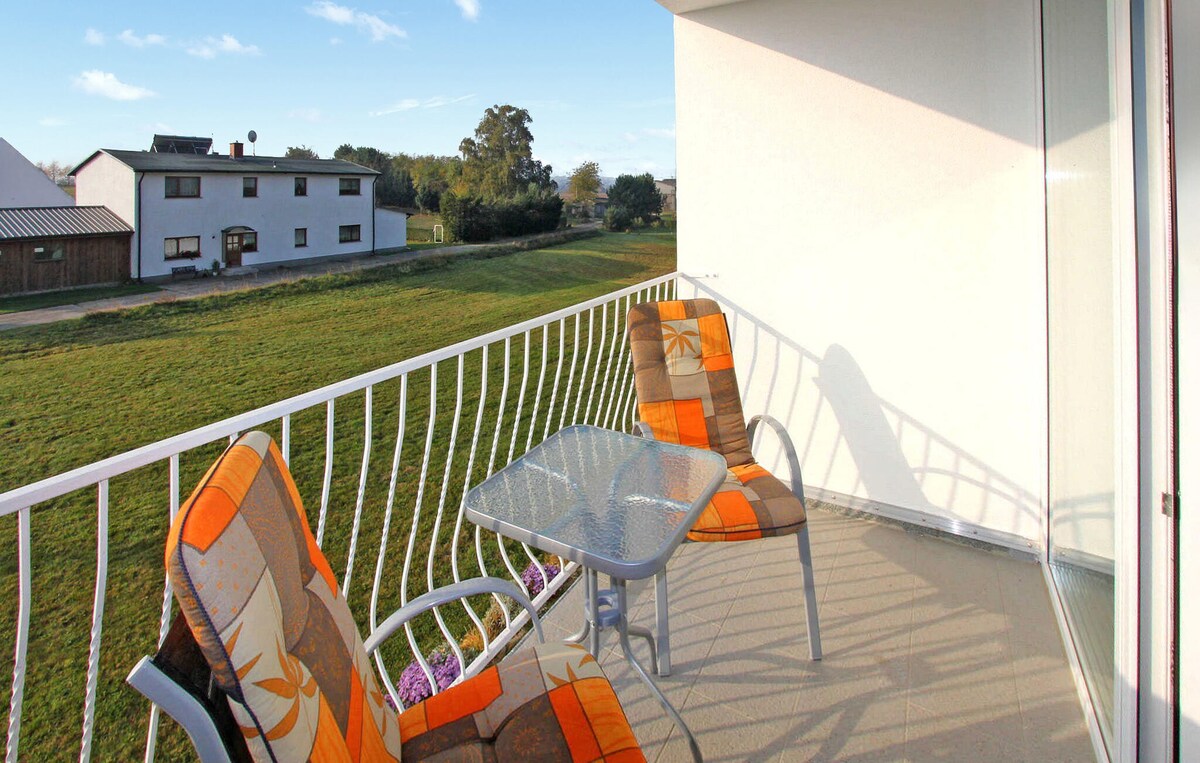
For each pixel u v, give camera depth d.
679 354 2.53
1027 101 2.40
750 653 2.04
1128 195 1.32
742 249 3.07
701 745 1.71
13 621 5.76
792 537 2.72
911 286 2.72
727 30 2.95
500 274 21.34
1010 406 2.58
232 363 15.12
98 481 1.03
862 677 1.94
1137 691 1.34
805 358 3.00
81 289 19.41
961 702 1.83
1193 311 1.06
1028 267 2.48
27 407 12.63
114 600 6.19
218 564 0.74
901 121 2.64
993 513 2.66
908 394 2.79
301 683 0.84
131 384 13.85
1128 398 1.35
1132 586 1.35
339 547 6.41
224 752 0.75
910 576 2.45
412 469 8.62
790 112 2.86
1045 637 2.10
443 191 29.30
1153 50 1.17
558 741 1.15
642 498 1.52
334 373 14.42
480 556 2.10
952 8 2.49
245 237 22.14
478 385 11.41
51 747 4.12
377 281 21.30
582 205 26.06
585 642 1.83
